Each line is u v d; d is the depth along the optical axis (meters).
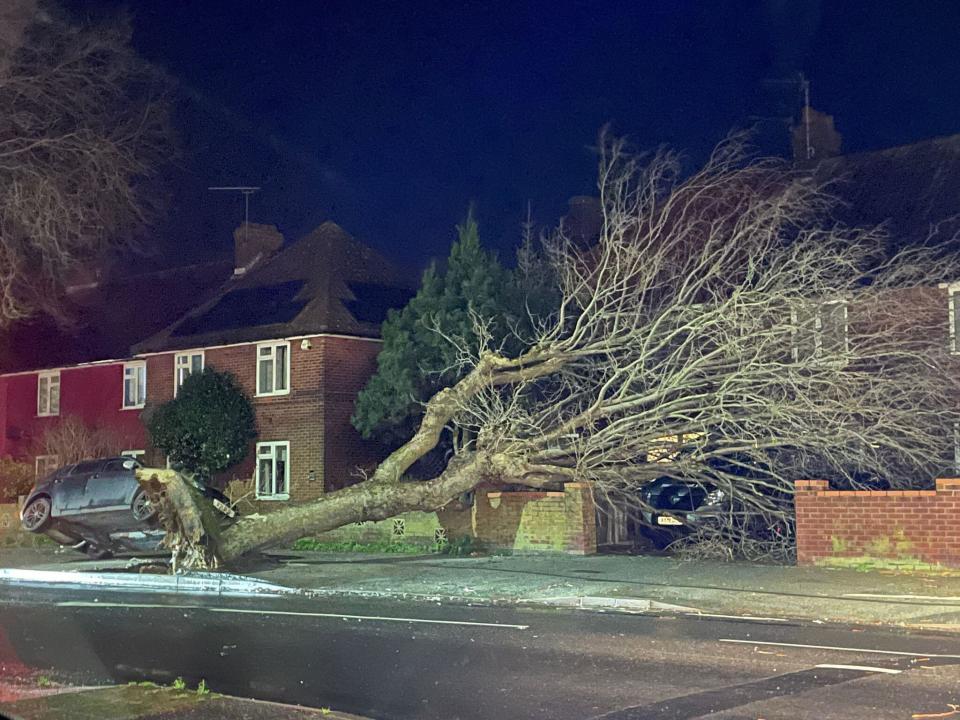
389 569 19.33
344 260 33.50
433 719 8.06
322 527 19.48
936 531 17.36
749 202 22.67
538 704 8.47
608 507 23.69
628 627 12.73
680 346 20.05
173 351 33.09
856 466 19.92
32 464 36.25
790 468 19.86
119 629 12.66
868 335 19.52
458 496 22.69
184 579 18.31
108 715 7.82
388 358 25.91
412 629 12.57
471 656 10.65
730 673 9.62
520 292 25.30
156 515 23.09
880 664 10.04
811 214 27.16
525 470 20.02
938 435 19.67
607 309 22.86
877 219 26.72
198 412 29.55
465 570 18.88
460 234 25.62
